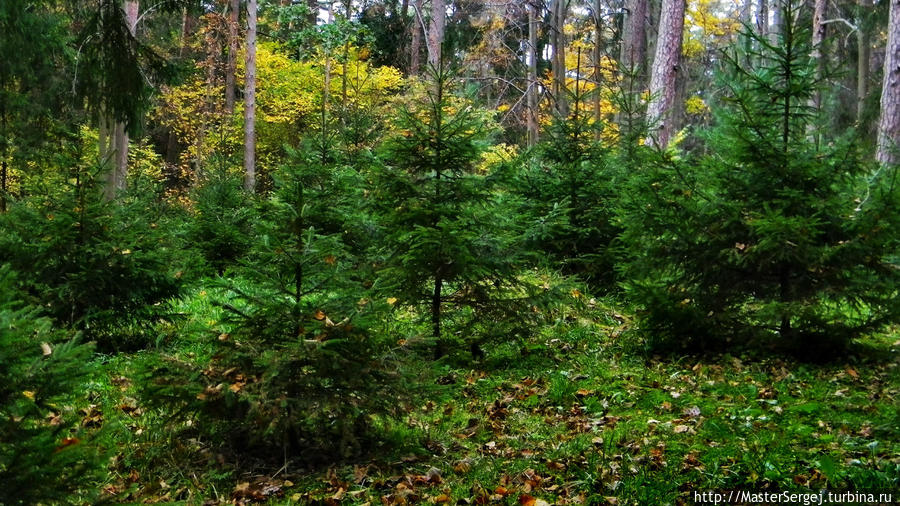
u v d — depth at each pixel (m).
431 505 4.14
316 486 4.37
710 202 6.98
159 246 7.70
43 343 2.89
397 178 6.84
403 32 29.83
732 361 6.86
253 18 21.55
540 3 25.55
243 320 4.59
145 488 4.29
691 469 4.41
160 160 28.31
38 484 2.64
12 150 18.14
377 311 4.63
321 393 4.46
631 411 5.68
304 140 12.43
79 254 7.02
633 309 8.94
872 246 6.44
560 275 10.37
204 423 4.57
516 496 4.21
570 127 11.09
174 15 26.30
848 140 6.80
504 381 6.58
